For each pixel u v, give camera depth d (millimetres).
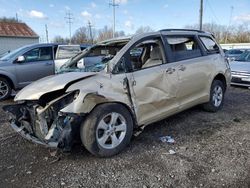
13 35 34469
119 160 3578
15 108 3938
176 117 5355
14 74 7723
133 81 3852
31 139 3643
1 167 3473
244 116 5445
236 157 3594
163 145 4031
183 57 4746
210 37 5691
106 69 3760
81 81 3508
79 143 3900
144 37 4258
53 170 3363
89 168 3385
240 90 8602
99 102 3465
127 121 3777
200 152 3771
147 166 3404
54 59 8367
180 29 4996
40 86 3689
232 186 2932
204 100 5293
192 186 2951
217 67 5508
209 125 4891
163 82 4258
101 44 4758
